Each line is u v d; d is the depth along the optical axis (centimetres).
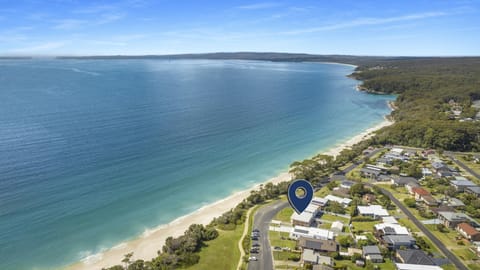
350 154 10831
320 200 7681
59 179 8681
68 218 7106
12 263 5759
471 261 5572
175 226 7025
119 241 6456
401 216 7106
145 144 11700
